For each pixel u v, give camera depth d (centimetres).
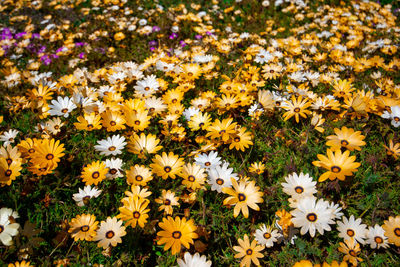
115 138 253
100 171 223
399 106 275
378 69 448
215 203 230
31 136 287
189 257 175
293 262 194
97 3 732
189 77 357
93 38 564
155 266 202
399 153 241
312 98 319
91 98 299
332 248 201
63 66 513
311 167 250
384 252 201
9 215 182
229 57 484
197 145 297
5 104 362
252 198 202
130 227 211
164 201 217
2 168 214
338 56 437
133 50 534
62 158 259
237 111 324
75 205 232
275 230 201
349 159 203
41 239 192
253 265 198
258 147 288
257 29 645
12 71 422
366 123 293
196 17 635
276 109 315
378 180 240
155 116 316
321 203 190
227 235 219
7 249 188
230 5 759
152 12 672
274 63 400
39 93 317
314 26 630
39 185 236
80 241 206
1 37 611
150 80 346
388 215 216
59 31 620
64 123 285
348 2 764
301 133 285
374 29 637
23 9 748
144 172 221
